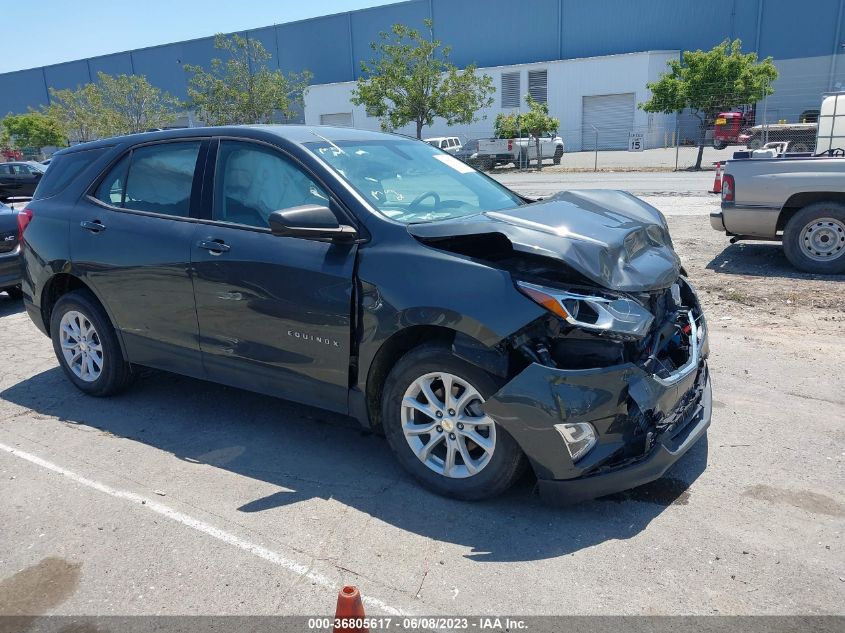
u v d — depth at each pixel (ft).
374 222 11.99
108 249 15.08
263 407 16.06
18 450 14.12
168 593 9.66
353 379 12.26
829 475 12.29
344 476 12.73
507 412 10.46
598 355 10.55
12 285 26.16
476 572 9.90
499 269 10.78
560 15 145.69
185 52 178.29
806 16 127.03
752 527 10.82
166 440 14.44
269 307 12.76
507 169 109.91
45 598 9.62
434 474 11.81
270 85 117.39
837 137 40.65
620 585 9.55
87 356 16.63
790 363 17.75
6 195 81.66
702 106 93.15
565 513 11.32
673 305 13.10
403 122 102.73
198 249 13.65
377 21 160.97
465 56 156.46
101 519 11.51
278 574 9.98
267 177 13.39
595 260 10.69
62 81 198.18
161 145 15.10
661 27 138.10
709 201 49.11
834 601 9.14
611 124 140.46
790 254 27.43
